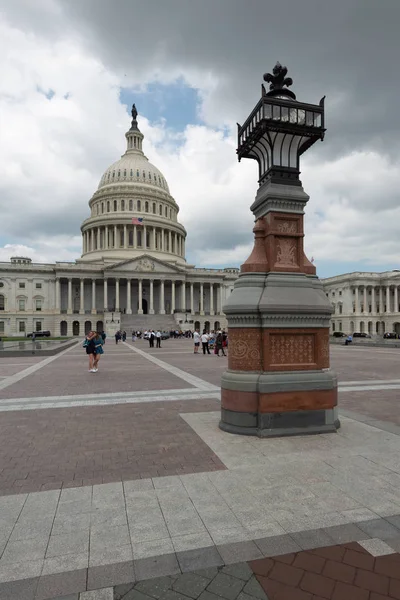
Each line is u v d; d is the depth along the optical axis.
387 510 5.09
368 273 114.44
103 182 126.88
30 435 8.84
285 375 8.44
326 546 4.33
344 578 3.82
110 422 9.95
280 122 8.72
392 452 7.25
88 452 7.59
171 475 6.32
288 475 6.21
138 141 136.50
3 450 7.78
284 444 7.75
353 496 5.47
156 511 5.11
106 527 4.72
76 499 5.49
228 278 119.31
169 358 30.88
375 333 113.38
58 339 75.75
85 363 27.33
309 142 9.34
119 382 17.11
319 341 8.74
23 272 103.62
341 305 117.88
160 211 124.06
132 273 104.38
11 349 37.06
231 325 8.86
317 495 5.50
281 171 9.14
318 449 7.43
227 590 3.67
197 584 3.75
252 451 7.37
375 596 3.58
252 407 8.45
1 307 101.88
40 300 104.12
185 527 4.70
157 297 113.69
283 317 8.55
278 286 8.78
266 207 9.19
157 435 8.66
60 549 4.28
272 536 4.51
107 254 113.88
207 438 8.25
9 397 13.62
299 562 4.07
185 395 13.69
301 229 9.20
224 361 27.84
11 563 4.04
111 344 57.22
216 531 4.61
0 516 5.02
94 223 117.06
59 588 3.69
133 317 98.69
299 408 8.45
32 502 5.41
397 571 3.92
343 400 12.49
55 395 13.95
